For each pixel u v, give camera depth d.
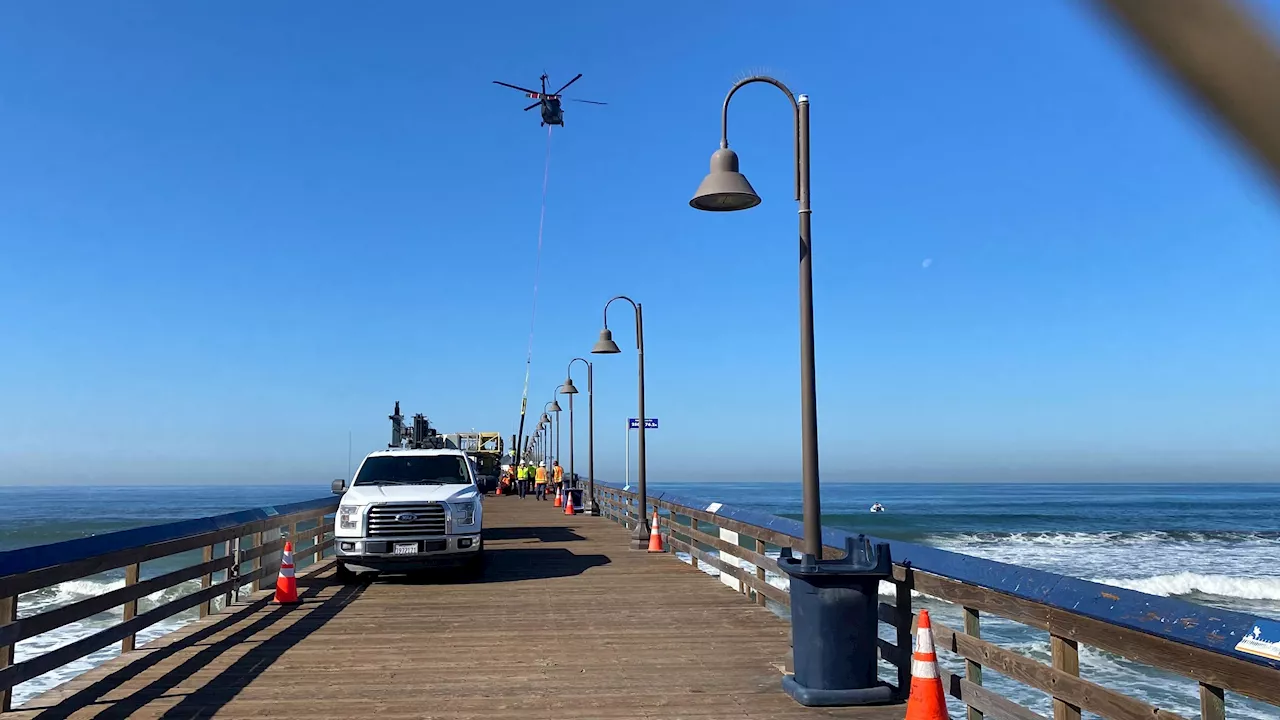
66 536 54.69
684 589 12.31
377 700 6.69
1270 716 10.95
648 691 6.93
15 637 5.74
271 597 11.58
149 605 18.97
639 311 18.98
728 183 7.30
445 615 10.31
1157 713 3.84
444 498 13.31
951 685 5.83
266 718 6.23
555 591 12.17
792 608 6.82
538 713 6.36
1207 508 79.94
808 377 6.66
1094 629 4.30
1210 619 3.58
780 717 6.19
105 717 6.21
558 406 37.41
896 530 52.44
